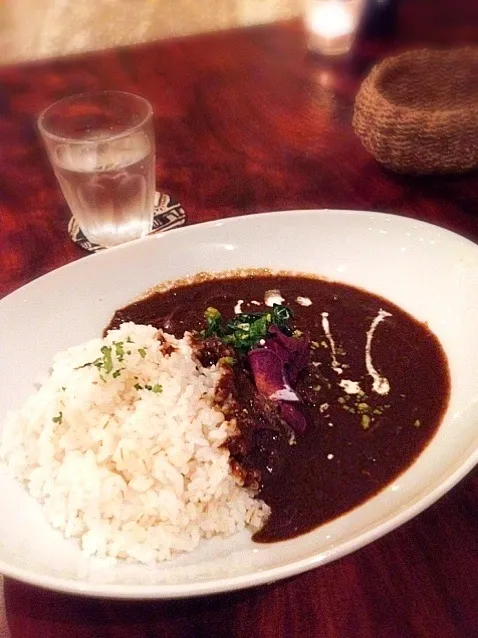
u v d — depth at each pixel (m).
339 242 0.43
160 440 0.31
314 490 0.31
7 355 0.37
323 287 0.43
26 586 0.28
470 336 0.36
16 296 0.39
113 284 0.42
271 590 0.26
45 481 0.30
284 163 0.56
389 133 0.50
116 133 0.52
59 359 0.37
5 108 0.66
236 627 0.25
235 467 0.31
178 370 0.34
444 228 0.44
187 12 0.89
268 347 0.36
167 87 0.68
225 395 0.34
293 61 0.72
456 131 0.49
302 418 0.34
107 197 0.47
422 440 0.33
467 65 0.57
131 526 0.29
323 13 0.69
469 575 0.26
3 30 0.86
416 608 0.25
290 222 0.44
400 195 0.51
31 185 0.55
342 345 0.39
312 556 0.25
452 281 0.39
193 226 0.44
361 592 0.26
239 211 0.50
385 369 0.37
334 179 0.53
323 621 0.25
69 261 0.47
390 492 0.30
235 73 0.70
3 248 0.48
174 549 0.28
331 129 0.60
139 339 0.37
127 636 0.26
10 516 0.29
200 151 0.58
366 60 0.71
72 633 0.26
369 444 0.33
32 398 0.35
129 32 0.88
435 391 0.35
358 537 0.25
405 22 0.78
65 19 0.87
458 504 0.29
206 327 0.40
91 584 0.24
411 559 0.27
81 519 0.29
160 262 0.43
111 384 0.33
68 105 0.52
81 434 0.31
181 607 0.26
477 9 0.80
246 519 0.30
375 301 0.41
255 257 0.44
